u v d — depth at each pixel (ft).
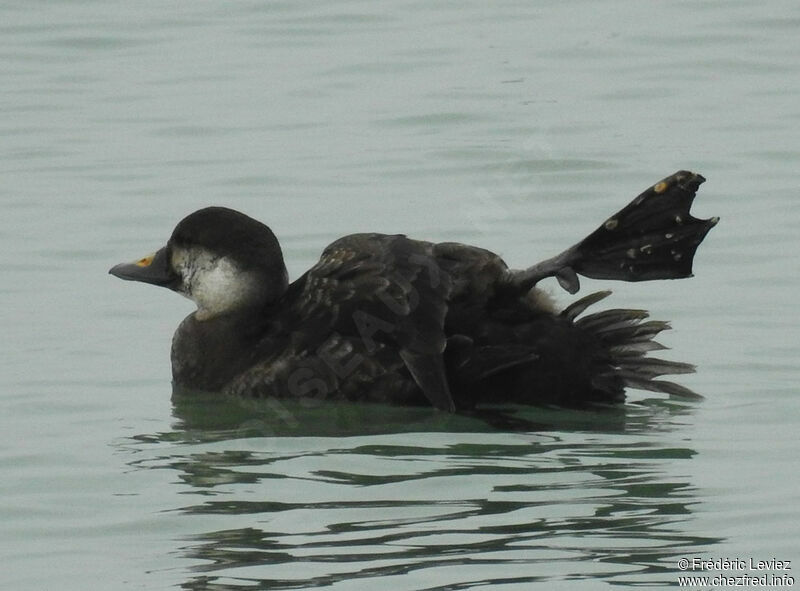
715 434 38.32
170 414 41.16
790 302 48.73
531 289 40.63
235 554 31.73
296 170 62.49
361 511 33.58
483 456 36.94
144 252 54.75
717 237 54.75
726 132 65.21
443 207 58.03
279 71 75.00
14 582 30.91
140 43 79.92
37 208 59.21
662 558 31.01
